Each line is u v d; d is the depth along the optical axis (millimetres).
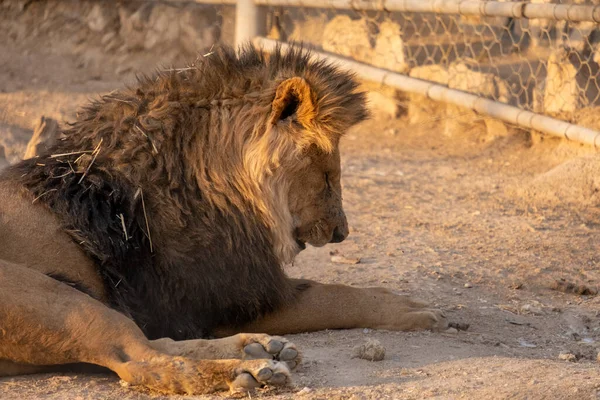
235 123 9148
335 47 22438
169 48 25469
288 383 7883
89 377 8422
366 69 20656
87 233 8594
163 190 8930
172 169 9000
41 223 8508
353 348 9398
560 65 18344
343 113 9422
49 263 8359
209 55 9695
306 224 9695
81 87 24141
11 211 8523
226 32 25125
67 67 25594
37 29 26984
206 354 8148
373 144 19969
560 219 14984
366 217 15062
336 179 9773
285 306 9758
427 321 10102
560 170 16469
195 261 8938
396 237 14047
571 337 10500
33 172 8906
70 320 7883
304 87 8961
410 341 9695
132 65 25344
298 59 9586
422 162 18625
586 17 15953
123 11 26203
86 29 26609
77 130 9383
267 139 9094
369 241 13828
